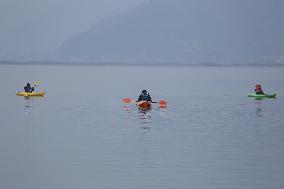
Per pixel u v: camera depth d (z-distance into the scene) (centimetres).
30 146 6381
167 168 5306
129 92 16912
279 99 13812
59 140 6825
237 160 5656
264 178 4950
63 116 9581
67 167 5338
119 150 6159
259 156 5844
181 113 10144
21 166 5372
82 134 7338
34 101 12938
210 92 17175
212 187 4684
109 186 4700
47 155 5866
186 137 7088
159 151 6097
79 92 16838
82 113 10112
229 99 13962
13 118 9212
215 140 6844
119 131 7644
